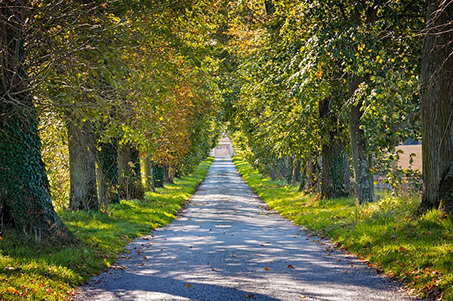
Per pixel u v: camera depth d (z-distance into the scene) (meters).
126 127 15.88
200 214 26.48
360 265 10.68
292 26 19.59
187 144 35.62
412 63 16.53
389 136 16.81
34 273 9.05
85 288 9.05
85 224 17.97
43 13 14.19
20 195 11.72
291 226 19.95
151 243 15.32
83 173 20.72
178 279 9.60
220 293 8.33
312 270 10.28
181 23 18.44
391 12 15.55
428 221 12.02
